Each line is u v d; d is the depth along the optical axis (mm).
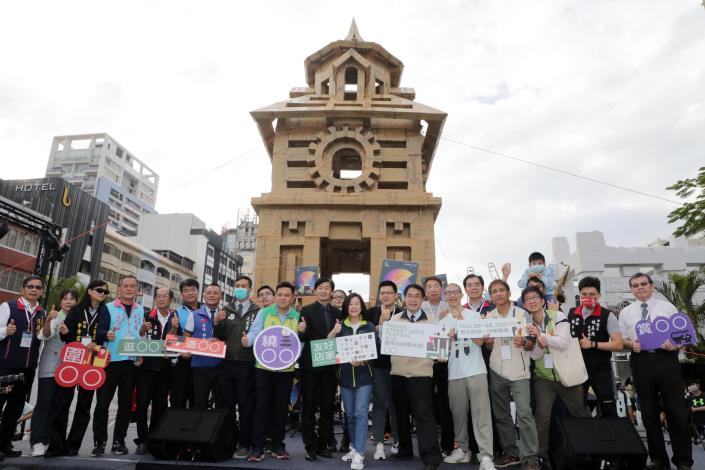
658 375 7039
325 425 7934
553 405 7918
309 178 16984
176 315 8344
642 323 7242
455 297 7891
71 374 7293
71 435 7496
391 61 19328
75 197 46750
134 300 8359
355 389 7473
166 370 8219
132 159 122250
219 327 8133
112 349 7750
